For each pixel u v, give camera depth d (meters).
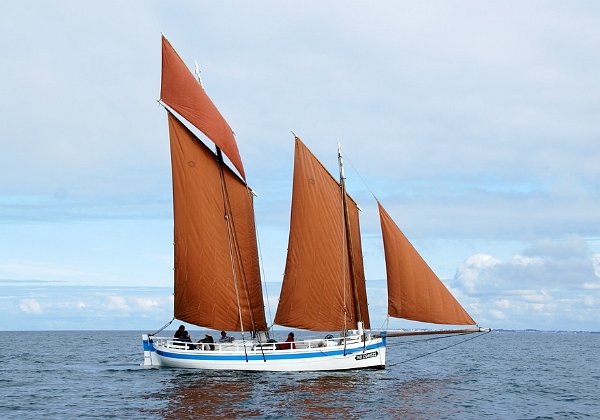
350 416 32.28
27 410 34.28
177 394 38.38
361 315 46.81
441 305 43.44
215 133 46.91
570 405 38.12
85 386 43.91
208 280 47.56
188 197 47.25
